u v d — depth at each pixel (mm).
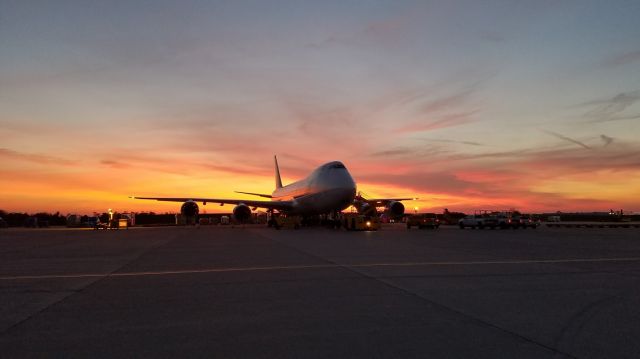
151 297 9414
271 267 14164
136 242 28250
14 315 7828
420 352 5625
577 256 16953
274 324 7074
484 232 38625
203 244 25375
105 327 6965
